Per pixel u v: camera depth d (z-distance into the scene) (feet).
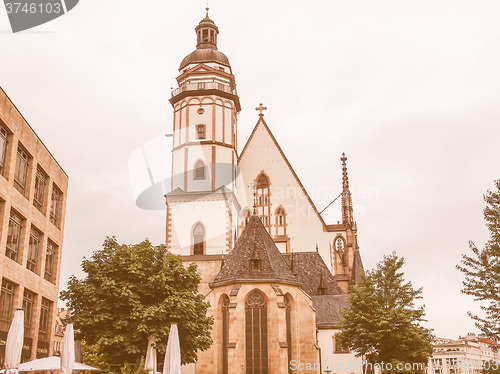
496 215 101.50
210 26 224.53
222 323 158.30
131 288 109.29
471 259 100.58
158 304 108.58
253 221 172.14
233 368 146.82
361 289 133.49
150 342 101.91
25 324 112.16
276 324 150.00
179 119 208.74
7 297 102.17
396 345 123.24
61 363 81.15
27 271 110.83
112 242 117.80
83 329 108.47
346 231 212.64
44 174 125.70
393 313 122.21
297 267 202.08
